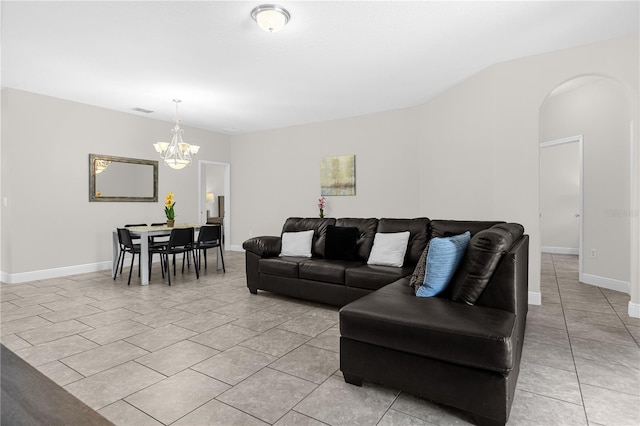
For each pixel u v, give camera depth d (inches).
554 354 91.7
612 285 164.1
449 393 63.9
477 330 61.1
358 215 231.6
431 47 131.6
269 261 148.3
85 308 133.2
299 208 259.4
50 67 148.2
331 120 242.2
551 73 135.9
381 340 70.0
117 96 189.0
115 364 86.2
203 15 107.9
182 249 189.5
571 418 63.7
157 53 134.7
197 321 118.4
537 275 138.6
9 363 40.2
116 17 108.5
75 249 199.8
